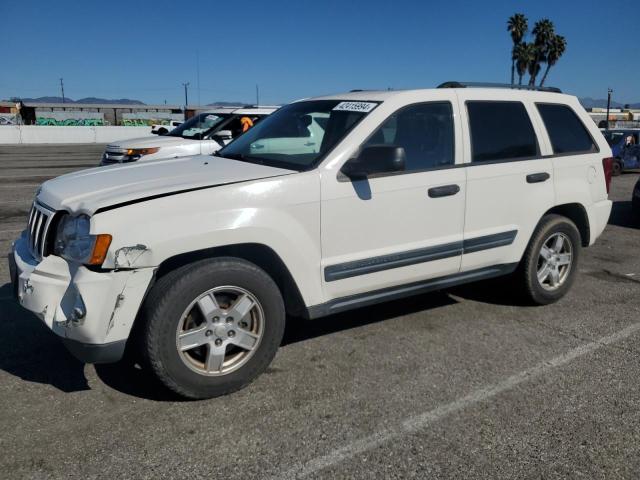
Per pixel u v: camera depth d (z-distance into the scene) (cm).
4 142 3897
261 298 355
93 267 316
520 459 297
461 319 494
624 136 1839
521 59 5269
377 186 397
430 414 338
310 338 448
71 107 6047
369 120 404
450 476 283
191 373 339
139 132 4350
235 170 382
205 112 1104
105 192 342
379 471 286
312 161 386
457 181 437
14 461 288
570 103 543
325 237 379
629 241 838
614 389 372
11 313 488
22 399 348
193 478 279
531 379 384
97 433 314
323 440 311
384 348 431
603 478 283
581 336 460
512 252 484
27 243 388
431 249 428
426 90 442
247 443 307
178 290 326
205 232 331
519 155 485
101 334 314
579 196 525
